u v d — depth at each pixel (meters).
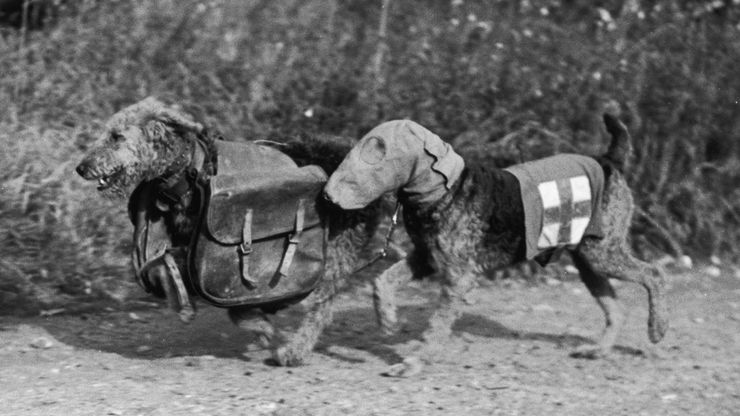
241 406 5.66
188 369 6.51
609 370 6.78
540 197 6.62
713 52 11.41
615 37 11.28
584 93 10.62
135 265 6.18
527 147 10.03
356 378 6.37
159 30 10.70
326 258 6.45
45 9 11.41
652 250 10.55
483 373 6.59
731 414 5.84
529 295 9.13
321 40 10.77
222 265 6.08
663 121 10.84
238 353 7.01
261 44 10.76
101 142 5.89
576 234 6.76
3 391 5.88
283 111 10.02
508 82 10.47
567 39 11.23
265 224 6.16
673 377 6.61
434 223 6.45
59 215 8.41
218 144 6.24
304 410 5.62
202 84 10.20
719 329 8.07
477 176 6.55
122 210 8.72
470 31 11.08
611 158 7.08
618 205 6.96
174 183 6.08
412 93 10.20
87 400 5.70
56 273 8.20
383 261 9.04
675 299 9.14
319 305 6.61
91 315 7.95
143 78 10.20
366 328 7.80
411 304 8.62
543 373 6.64
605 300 7.21
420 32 11.22
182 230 6.20
